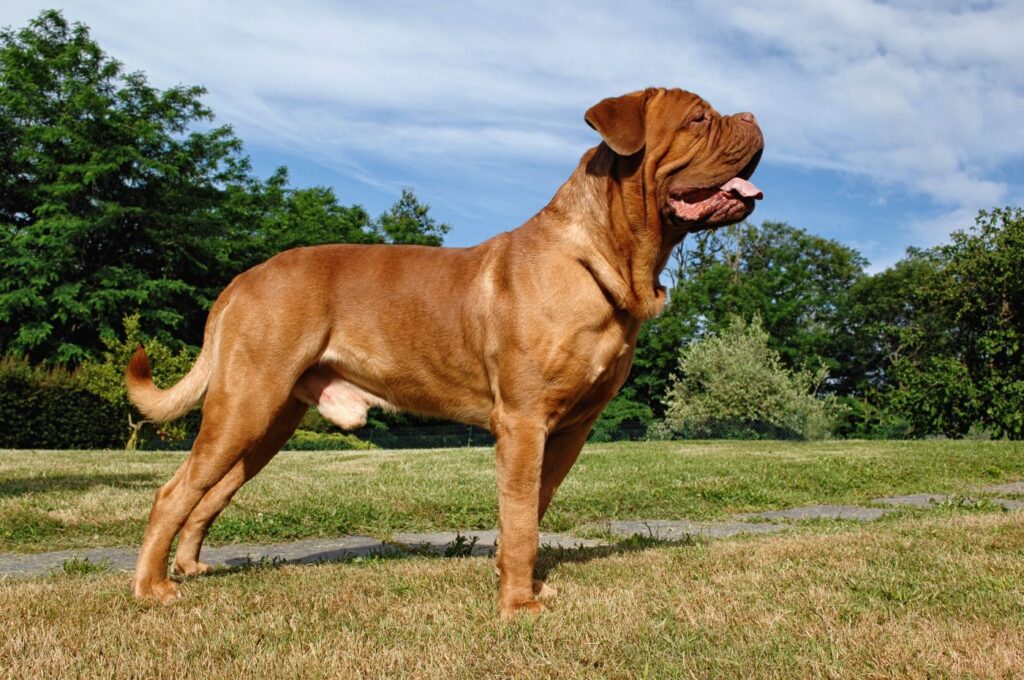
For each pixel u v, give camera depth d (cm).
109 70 3086
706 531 665
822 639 311
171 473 969
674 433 3238
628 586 409
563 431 421
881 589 388
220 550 579
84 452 1377
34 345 2652
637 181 390
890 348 4722
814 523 695
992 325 2438
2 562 520
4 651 306
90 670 288
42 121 2983
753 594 383
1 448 1727
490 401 415
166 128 3136
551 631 326
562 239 389
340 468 1139
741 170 404
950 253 2508
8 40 3095
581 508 775
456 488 869
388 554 553
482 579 426
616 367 395
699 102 405
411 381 427
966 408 2306
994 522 583
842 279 5159
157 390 441
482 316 400
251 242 3366
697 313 4225
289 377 421
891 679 270
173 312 2850
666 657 295
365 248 448
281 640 322
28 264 2709
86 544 579
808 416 3070
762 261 5150
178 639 324
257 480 933
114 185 2988
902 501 868
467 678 279
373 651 307
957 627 322
